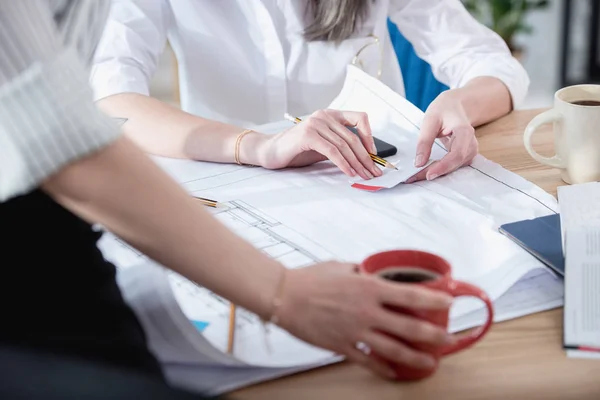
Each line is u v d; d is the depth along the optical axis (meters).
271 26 1.52
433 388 0.63
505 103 1.33
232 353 0.68
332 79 1.59
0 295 0.59
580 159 1.01
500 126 1.29
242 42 1.54
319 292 0.61
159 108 1.25
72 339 0.58
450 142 1.13
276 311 0.62
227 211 0.97
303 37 1.56
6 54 0.54
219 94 1.57
